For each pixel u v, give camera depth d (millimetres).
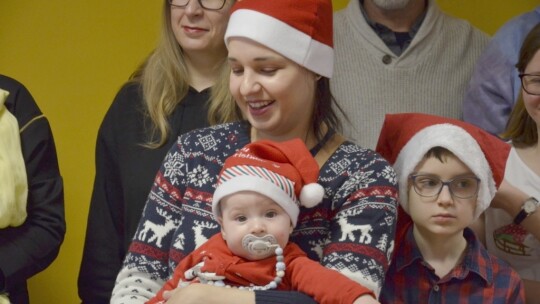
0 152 3322
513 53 3639
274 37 2477
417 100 3604
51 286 4574
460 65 3693
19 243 3377
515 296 2941
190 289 2314
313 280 2314
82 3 4637
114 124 3420
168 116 3346
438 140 2869
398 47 3662
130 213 3289
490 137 2973
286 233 2396
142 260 2535
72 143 4629
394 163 2965
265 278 2375
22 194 3346
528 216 3080
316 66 2541
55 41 4625
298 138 2504
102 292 3385
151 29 4637
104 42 4629
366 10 3713
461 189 2893
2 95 3422
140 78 3480
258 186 2375
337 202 2471
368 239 2408
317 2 2543
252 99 2502
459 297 2938
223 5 3352
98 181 3439
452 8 4594
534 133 3246
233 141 2611
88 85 4637
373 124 3549
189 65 3445
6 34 4605
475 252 2971
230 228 2398
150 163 3295
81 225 4617
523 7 4570
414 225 2996
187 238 2510
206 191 2545
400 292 2963
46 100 4625
